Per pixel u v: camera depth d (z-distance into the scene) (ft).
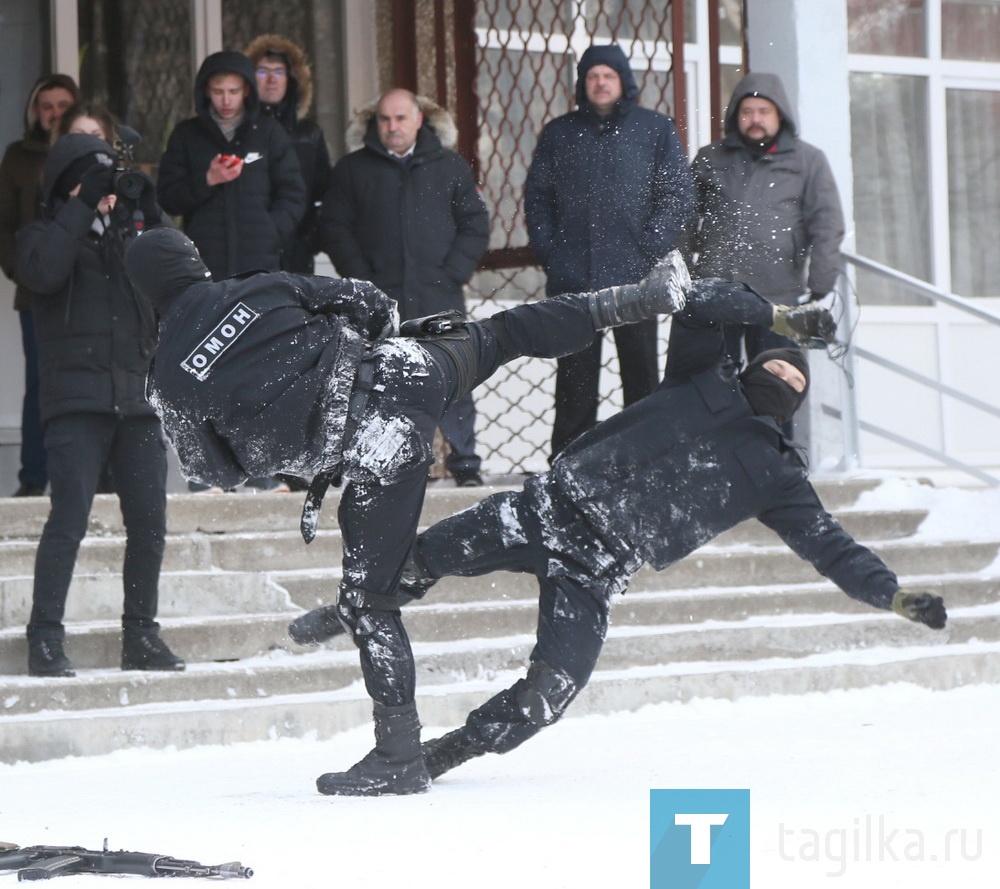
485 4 103.04
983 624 77.92
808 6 99.40
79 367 62.90
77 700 60.85
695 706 67.36
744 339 93.86
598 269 85.25
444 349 47.32
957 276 127.24
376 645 48.91
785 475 50.98
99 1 99.45
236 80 83.30
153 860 38.04
